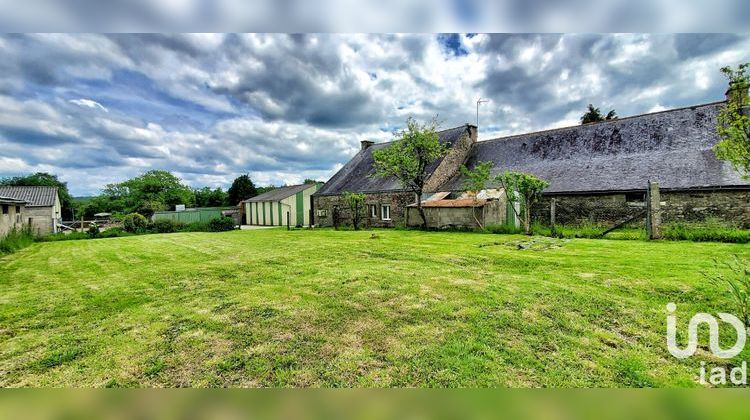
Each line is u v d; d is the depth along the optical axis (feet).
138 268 28.71
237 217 134.92
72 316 15.57
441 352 10.50
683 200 44.42
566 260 23.93
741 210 41.27
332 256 30.17
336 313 14.47
